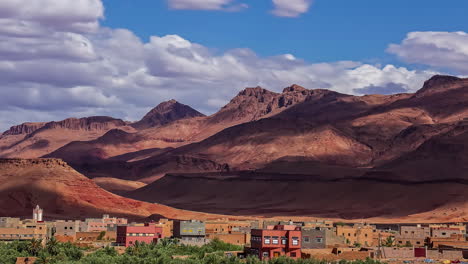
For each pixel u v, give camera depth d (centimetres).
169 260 15275
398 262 15200
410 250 15888
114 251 17025
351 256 15550
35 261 15988
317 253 15812
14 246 17388
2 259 15912
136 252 16688
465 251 15875
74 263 15162
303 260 14250
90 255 16625
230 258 14812
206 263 14812
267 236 15550
